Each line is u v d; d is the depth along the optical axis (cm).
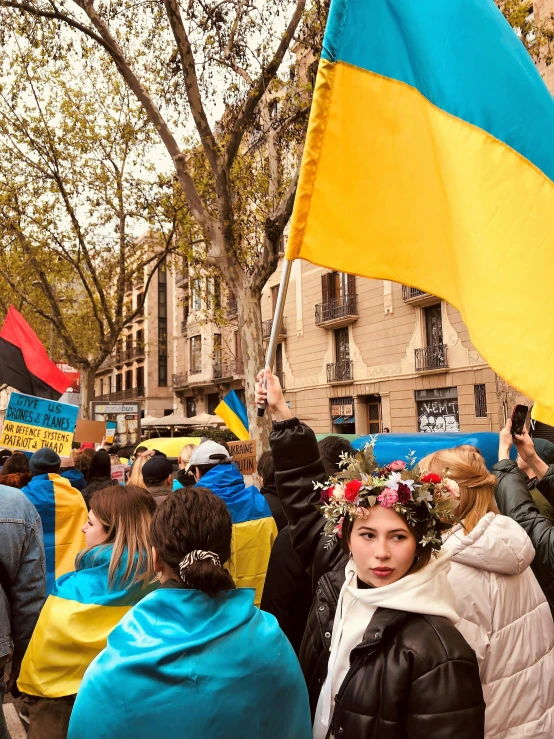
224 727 146
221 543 170
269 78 902
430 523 161
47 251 1895
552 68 1399
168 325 4194
